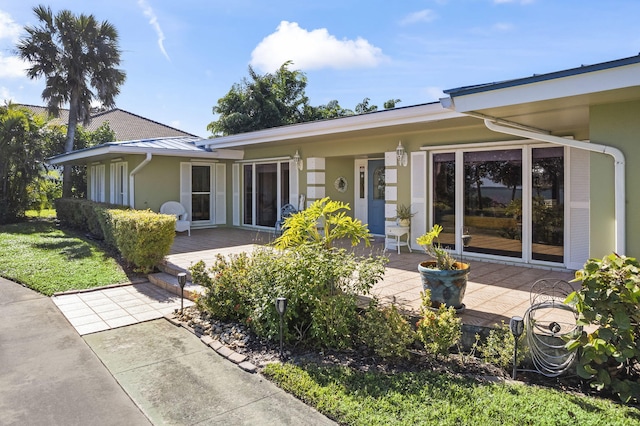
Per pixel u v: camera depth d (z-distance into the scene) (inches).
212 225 529.0
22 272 283.4
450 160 311.3
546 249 267.7
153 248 277.1
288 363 145.8
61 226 547.5
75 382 135.6
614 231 169.2
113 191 536.4
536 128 238.8
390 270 262.8
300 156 434.0
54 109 648.4
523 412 108.7
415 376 132.6
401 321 149.9
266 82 845.8
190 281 249.3
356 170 449.7
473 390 122.1
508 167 281.9
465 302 188.5
